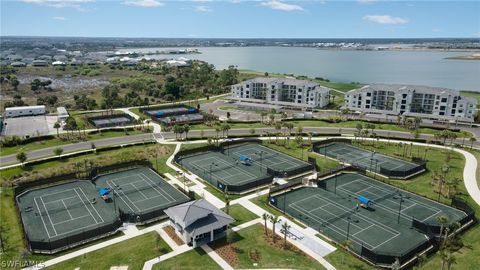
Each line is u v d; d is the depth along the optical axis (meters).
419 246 63.19
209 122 157.62
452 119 160.88
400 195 88.81
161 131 143.38
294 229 72.44
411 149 121.38
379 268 60.19
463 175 99.75
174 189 92.25
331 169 101.25
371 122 158.38
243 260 62.25
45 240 68.88
